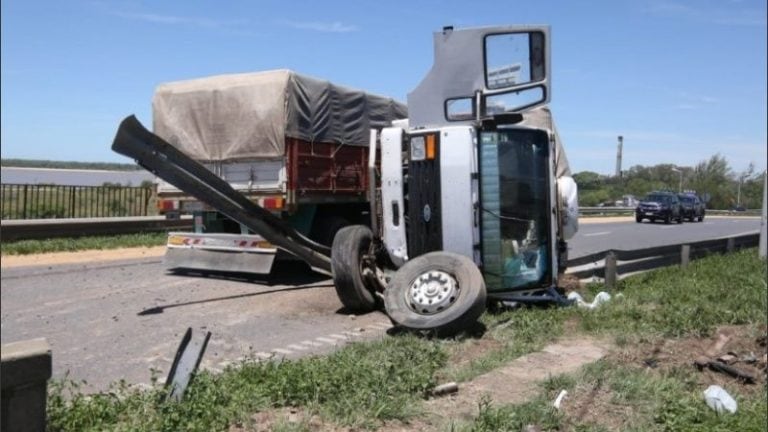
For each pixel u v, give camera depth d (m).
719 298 9.86
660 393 5.66
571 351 6.82
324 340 7.89
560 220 10.15
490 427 4.62
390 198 9.10
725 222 47.62
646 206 43.03
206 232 12.54
